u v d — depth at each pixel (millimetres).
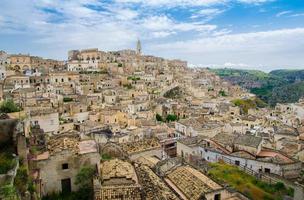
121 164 37094
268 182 41250
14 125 30172
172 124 97000
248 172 44688
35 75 142875
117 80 165875
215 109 130875
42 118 68875
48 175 31375
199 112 116188
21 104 76062
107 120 92812
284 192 38156
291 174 44625
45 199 30578
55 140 40281
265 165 46156
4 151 28125
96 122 85375
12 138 29328
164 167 42312
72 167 32438
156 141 58094
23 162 27516
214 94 196375
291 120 112750
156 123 93500
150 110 113188
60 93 121000
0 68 130750
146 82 180625
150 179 34781
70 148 34344
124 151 49594
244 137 57000
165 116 122500
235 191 32125
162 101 138500
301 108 133000
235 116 111875
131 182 30703
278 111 143125
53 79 143000
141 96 136625
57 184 31844
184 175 35969
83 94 123688
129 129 80500
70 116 91062
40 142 37281
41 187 29672
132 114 100812
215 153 53219
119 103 118062
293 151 55594
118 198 28047
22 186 23672
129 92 141250
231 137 58688
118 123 91938
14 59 162875
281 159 46938
